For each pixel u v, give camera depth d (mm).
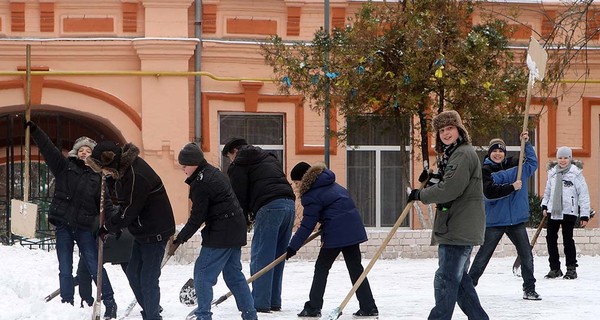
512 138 29500
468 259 12508
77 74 26953
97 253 14391
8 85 26734
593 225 29594
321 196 14367
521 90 23531
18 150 30562
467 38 22781
